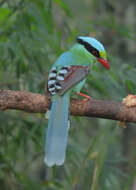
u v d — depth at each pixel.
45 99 8.48
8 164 12.89
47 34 11.80
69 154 12.51
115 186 13.02
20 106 8.44
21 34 11.63
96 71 11.79
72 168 13.00
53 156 8.03
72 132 13.56
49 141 8.17
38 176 16.88
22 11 11.82
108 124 10.85
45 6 11.70
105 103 8.66
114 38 17.70
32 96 8.44
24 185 12.96
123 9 18.41
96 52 9.90
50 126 8.32
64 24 12.32
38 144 12.66
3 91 8.38
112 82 11.94
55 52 12.02
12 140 12.73
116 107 8.63
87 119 16.69
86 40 9.97
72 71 9.19
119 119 8.75
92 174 11.72
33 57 11.70
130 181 11.88
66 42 12.14
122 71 11.91
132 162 12.49
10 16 12.07
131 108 8.62
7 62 12.25
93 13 16.50
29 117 13.59
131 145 17.12
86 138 16.39
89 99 8.66
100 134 10.80
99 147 10.72
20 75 12.04
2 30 11.89
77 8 14.01
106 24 12.20
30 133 11.98
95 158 11.02
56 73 8.95
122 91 12.21
